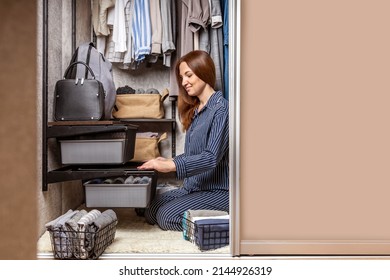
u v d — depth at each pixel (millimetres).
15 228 1529
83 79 1959
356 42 1580
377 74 1582
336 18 1581
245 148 1574
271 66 1573
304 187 1574
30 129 1549
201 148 1983
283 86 1574
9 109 1496
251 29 1571
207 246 1620
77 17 2604
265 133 1574
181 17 2482
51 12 2102
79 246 1508
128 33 2465
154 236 1839
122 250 1616
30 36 1509
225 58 2406
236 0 1548
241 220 1581
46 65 1878
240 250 1581
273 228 1579
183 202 1939
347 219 1575
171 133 2832
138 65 2695
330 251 1575
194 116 2166
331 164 1573
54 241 1527
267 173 1575
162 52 2479
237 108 1561
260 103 1573
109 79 2178
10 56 1499
